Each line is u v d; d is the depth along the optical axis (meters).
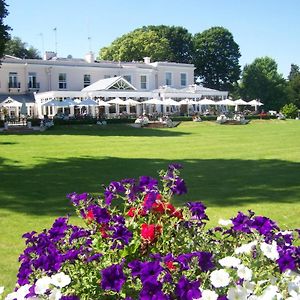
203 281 3.12
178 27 89.75
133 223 3.86
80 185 12.20
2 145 22.91
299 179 12.91
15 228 8.04
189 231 3.90
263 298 2.98
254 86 86.88
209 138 28.45
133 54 79.25
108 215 3.80
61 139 26.78
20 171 14.65
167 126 41.88
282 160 17.34
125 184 4.35
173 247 3.70
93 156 18.75
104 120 41.44
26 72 52.28
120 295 3.21
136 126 41.09
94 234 3.80
